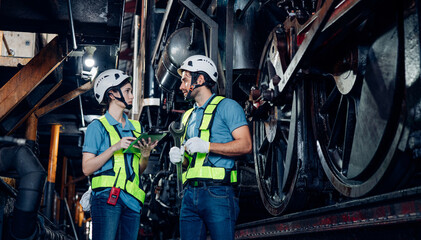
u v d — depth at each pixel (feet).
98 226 10.46
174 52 22.44
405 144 8.02
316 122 12.89
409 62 7.96
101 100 11.56
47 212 44.91
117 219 10.57
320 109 12.91
